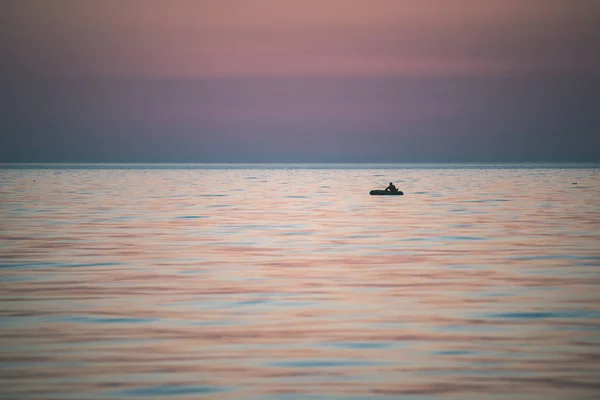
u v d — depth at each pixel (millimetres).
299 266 120562
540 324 80188
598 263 122688
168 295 96000
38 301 92188
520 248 142500
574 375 63500
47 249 141875
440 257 130625
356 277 109875
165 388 60719
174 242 153500
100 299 93500
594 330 77562
